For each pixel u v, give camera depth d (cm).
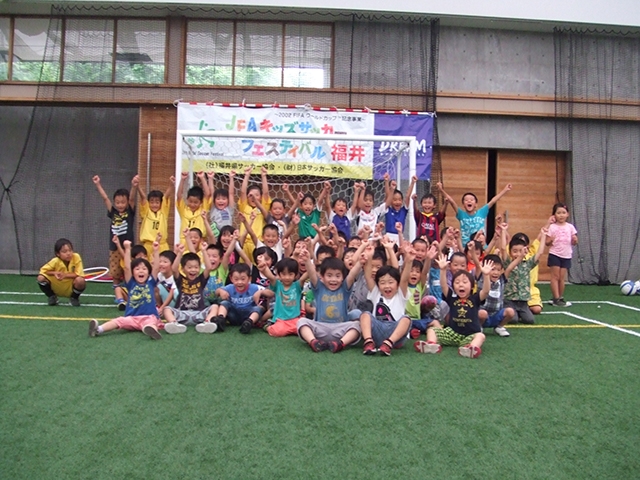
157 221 701
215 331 518
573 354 463
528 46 994
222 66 938
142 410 319
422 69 948
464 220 740
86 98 923
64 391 347
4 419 305
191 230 631
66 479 245
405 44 948
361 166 893
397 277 478
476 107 967
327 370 399
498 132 984
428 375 393
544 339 521
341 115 893
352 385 367
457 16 933
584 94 991
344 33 941
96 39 935
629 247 1006
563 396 355
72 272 655
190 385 361
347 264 548
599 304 754
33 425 298
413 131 906
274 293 552
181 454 268
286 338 500
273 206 698
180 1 893
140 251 616
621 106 994
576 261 1001
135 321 511
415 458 268
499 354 460
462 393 357
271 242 645
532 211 1010
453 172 991
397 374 393
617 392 365
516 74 991
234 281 541
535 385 376
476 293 486
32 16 941
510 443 286
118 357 422
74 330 514
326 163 887
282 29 941
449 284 564
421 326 534
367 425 303
